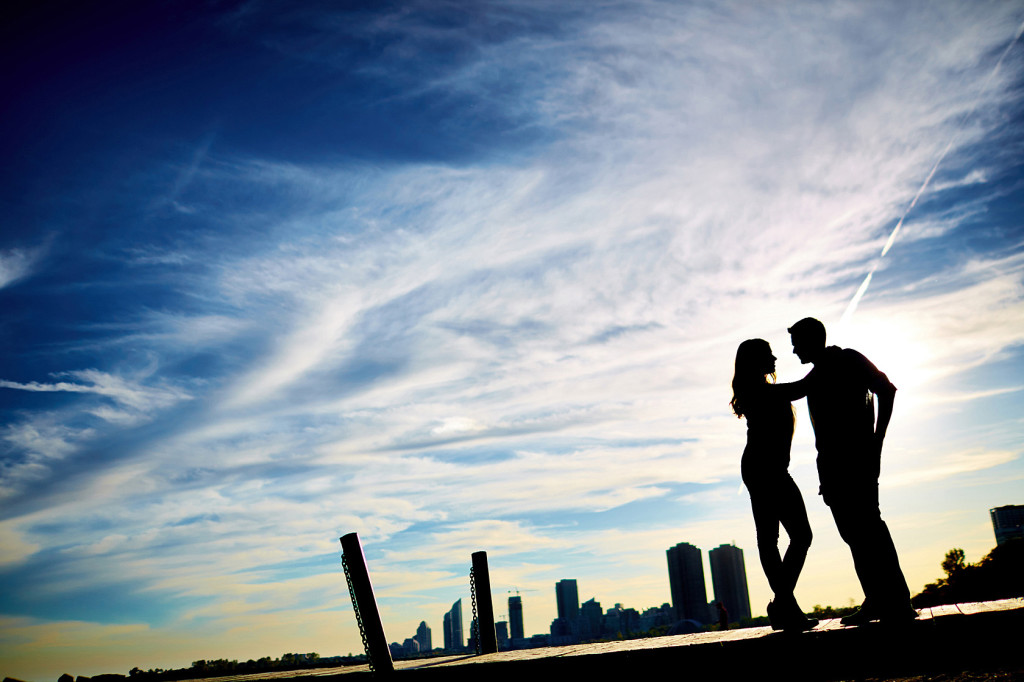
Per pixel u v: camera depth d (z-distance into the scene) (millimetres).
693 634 6309
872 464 4734
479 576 10008
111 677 11789
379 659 7395
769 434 5160
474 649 9766
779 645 4500
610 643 7285
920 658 4211
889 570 4559
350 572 7648
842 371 4906
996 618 4141
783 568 4984
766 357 5430
